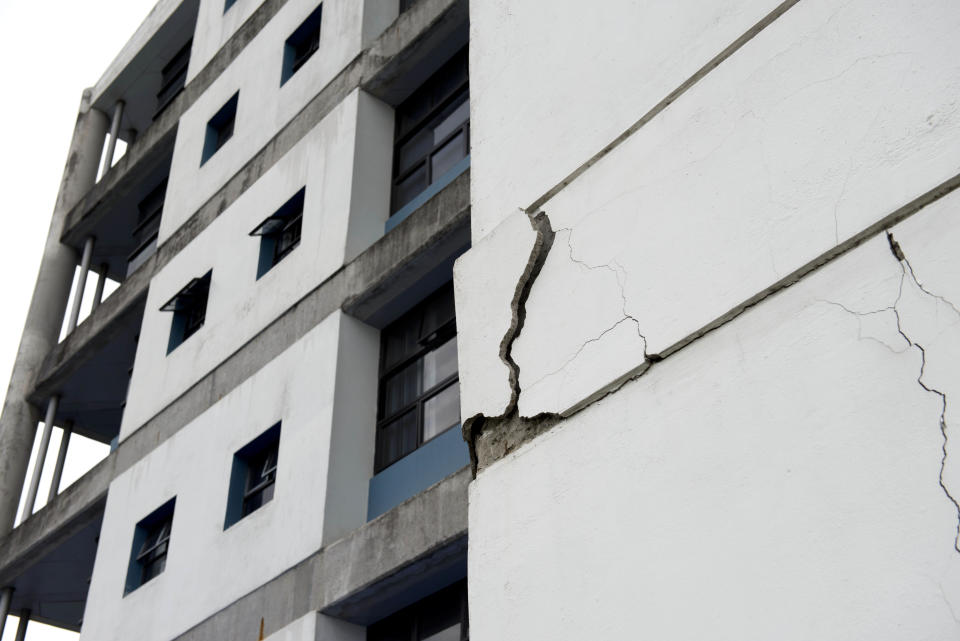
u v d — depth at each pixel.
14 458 17.75
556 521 5.60
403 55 12.84
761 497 4.63
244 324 12.95
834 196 4.96
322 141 13.35
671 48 6.41
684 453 5.09
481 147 7.68
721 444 4.93
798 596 4.29
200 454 12.51
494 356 6.51
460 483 8.93
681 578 4.80
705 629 4.59
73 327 18.41
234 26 17.67
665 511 5.04
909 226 4.59
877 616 4.00
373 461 10.75
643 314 5.68
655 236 5.85
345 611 9.72
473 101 8.04
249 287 13.26
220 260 14.27
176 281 15.10
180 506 12.31
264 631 10.05
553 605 5.38
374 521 9.55
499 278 6.77
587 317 6.04
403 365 11.20
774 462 4.65
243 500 11.68
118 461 14.23
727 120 5.75
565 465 5.73
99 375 17.78
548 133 7.10
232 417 12.26
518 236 6.77
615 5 7.09
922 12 4.95
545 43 7.61
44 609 17.64
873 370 4.45
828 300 4.77
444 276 11.05
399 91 13.30
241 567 10.77
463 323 6.87
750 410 4.88
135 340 17.00
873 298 4.59
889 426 4.28
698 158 5.82
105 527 13.61
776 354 4.88
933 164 4.59
